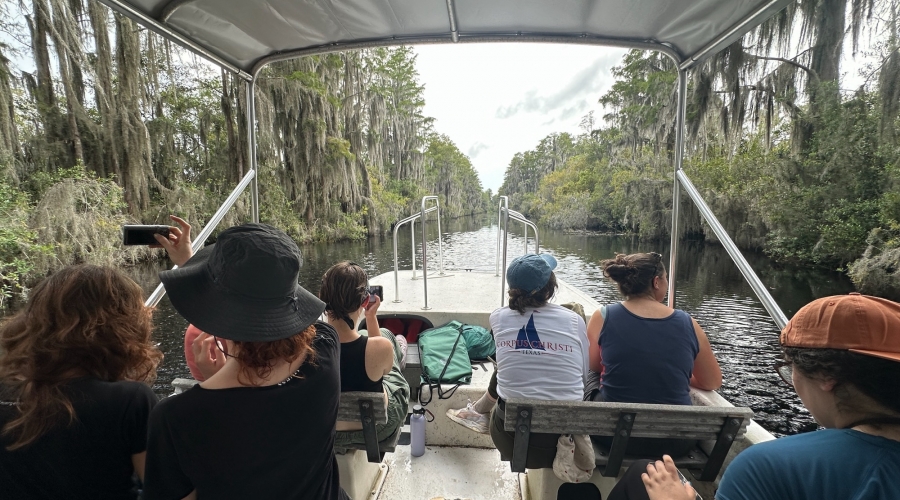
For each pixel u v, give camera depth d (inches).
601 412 59.5
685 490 45.3
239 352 35.3
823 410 33.3
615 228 1409.9
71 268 39.6
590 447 62.7
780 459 30.8
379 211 1242.0
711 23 79.6
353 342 65.6
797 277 657.0
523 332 68.9
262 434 34.9
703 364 73.0
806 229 680.4
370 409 62.9
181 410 33.7
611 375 68.5
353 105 1203.2
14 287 419.2
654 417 59.7
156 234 58.2
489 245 989.8
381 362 66.1
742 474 32.2
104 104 557.9
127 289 41.5
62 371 37.1
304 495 39.3
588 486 71.4
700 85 690.2
